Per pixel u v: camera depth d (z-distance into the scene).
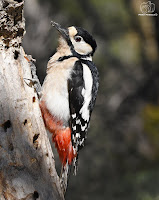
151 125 16.47
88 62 8.48
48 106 7.58
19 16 6.48
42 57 12.44
